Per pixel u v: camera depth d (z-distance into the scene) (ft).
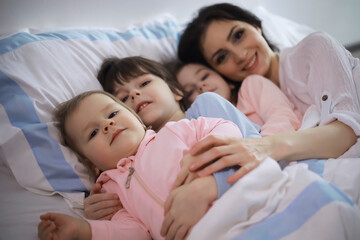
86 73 3.55
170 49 4.68
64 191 2.72
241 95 4.00
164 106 3.44
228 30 3.93
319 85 3.09
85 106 2.89
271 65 4.11
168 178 2.37
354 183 2.16
